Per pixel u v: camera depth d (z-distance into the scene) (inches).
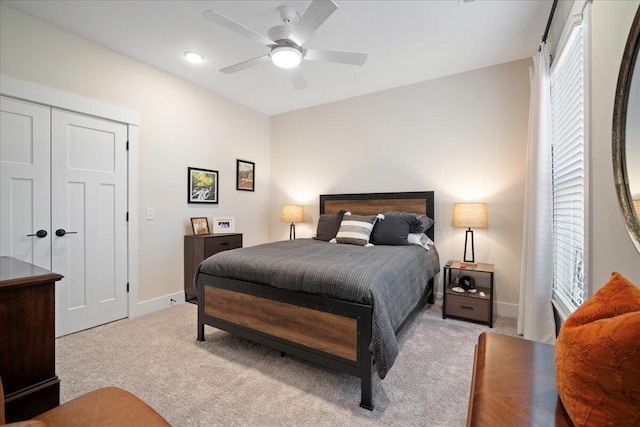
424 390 71.7
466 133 130.9
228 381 75.1
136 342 96.3
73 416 36.5
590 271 60.9
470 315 112.9
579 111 74.7
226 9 89.4
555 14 87.6
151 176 126.8
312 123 175.2
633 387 25.5
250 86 146.7
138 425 35.4
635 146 42.0
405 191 145.2
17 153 92.0
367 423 60.9
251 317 84.1
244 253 94.8
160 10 90.0
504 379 38.0
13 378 42.5
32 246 95.0
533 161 96.6
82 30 100.3
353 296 67.3
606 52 53.5
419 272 100.0
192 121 143.1
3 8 87.9
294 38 84.0
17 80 90.4
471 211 117.3
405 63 122.7
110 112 112.0
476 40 105.8
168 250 133.6
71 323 103.2
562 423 30.3
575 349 30.7
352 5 87.0
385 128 150.9
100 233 110.8
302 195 179.5
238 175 168.6
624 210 44.0
